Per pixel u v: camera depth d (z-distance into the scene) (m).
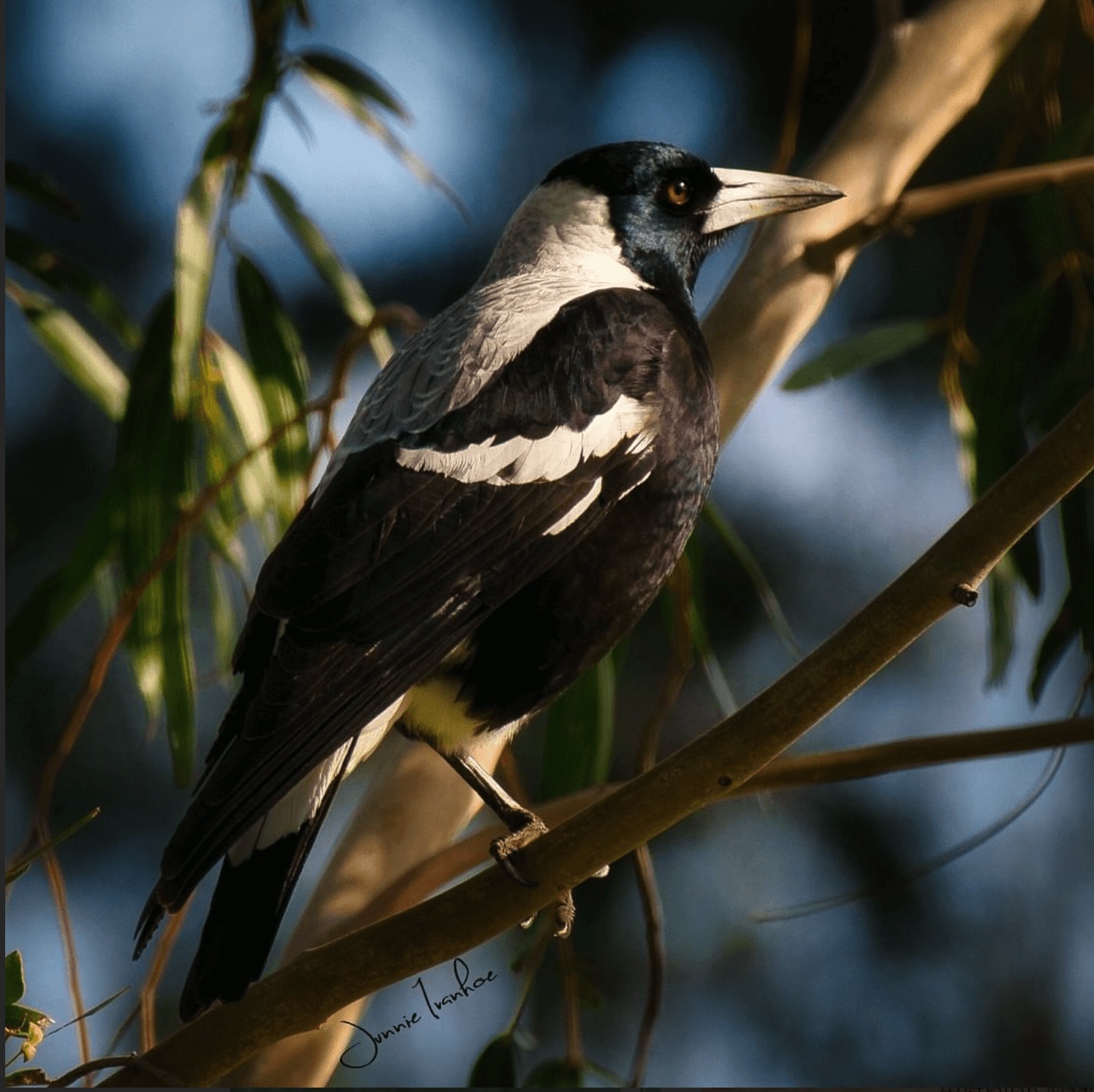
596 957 12.74
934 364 13.57
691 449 7.91
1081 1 10.16
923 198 8.91
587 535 7.57
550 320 7.88
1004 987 13.47
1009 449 9.46
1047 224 9.66
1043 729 7.69
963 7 9.82
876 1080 13.05
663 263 9.16
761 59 14.30
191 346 9.06
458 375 7.68
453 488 7.38
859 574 13.52
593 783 9.37
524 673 7.64
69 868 13.16
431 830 8.28
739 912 13.02
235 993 6.26
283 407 9.77
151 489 9.51
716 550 13.22
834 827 13.39
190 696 9.18
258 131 9.46
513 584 7.36
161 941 7.91
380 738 7.43
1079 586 9.18
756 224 10.87
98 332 13.95
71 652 13.27
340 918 8.05
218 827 6.16
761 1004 12.98
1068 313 13.28
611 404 7.70
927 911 13.46
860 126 9.62
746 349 8.82
